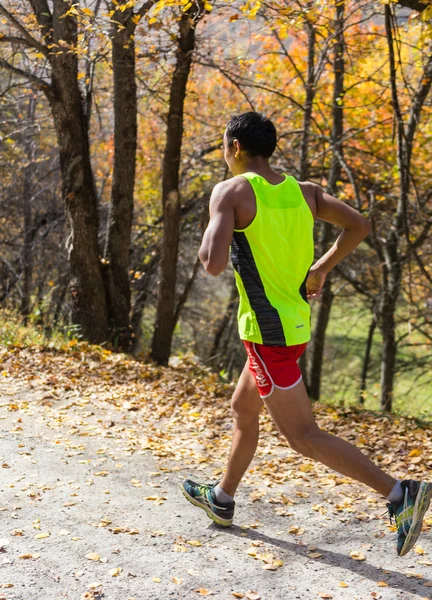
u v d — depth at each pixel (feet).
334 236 47.11
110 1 25.29
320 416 22.17
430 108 37.73
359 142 46.44
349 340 70.44
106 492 13.57
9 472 14.42
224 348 63.52
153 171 51.44
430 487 9.21
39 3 31.12
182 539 11.34
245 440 11.23
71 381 24.13
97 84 41.47
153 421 19.93
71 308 33.91
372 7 26.89
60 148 33.04
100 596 9.34
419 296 51.11
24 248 50.29
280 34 23.80
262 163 10.02
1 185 49.55
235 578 10.00
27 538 11.13
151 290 54.65
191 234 51.44
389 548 11.14
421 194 41.60
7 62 31.32
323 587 9.75
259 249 9.48
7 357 27.30
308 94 38.52
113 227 34.17
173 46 30.50
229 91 45.78
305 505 13.21
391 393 38.52
